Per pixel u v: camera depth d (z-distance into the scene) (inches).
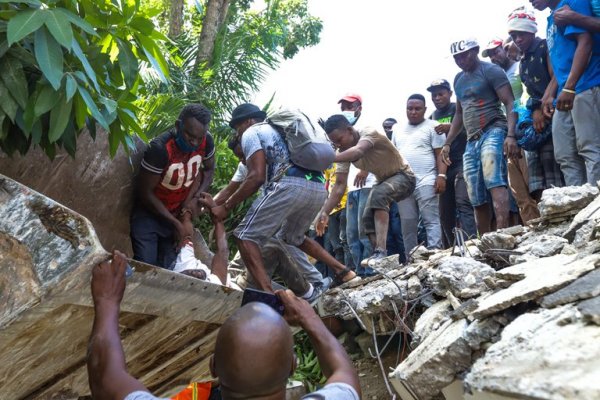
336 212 302.0
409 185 245.0
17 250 92.4
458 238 202.2
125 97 121.5
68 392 130.9
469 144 238.8
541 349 90.3
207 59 408.2
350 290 214.2
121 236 167.0
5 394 116.0
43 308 94.0
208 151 172.9
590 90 186.9
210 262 184.2
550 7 201.3
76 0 115.3
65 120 105.7
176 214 171.8
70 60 111.4
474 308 136.6
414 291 197.6
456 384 129.6
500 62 263.3
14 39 94.8
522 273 137.9
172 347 143.3
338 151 246.4
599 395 68.6
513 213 252.2
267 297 98.6
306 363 313.7
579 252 140.1
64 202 146.9
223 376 67.3
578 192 181.3
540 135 214.2
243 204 323.9
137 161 164.9
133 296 110.2
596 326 90.1
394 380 146.2
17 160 132.3
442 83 276.1
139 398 69.6
